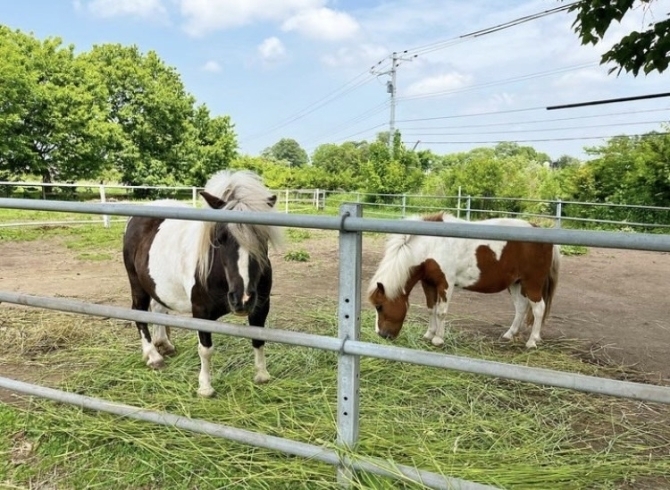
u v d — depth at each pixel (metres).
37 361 3.30
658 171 13.20
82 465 2.06
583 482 1.93
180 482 1.94
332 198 21.22
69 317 4.29
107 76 27.88
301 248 9.88
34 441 2.23
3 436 2.27
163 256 2.96
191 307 2.88
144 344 3.22
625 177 14.23
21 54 21.56
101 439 2.22
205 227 2.55
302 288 5.93
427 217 3.81
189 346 3.54
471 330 4.31
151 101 28.34
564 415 2.61
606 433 2.43
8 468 2.05
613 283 6.90
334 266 7.63
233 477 1.92
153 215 1.89
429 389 2.87
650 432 2.45
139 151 28.06
